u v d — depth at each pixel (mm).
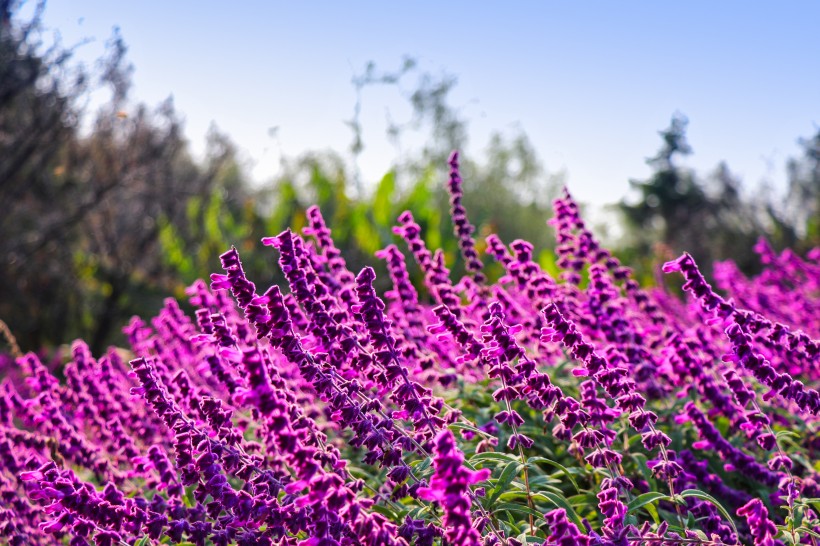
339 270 4496
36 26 14102
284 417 2205
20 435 4297
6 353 12812
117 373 5453
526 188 35750
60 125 14430
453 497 2070
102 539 2939
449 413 3299
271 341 2828
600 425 3189
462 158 33094
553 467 4078
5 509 3723
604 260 5102
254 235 17984
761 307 6621
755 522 2934
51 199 16844
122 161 17281
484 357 3082
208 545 3311
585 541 2285
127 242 18906
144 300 18750
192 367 5523
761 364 3162
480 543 2600
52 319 17656
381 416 3229
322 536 2424
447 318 3152
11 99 14258
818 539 3316
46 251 16547
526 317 4672
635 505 3135
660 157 38531
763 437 3436
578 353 3043
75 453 4070
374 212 14609
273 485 3023
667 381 4609
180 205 20312
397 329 4410
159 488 3357
